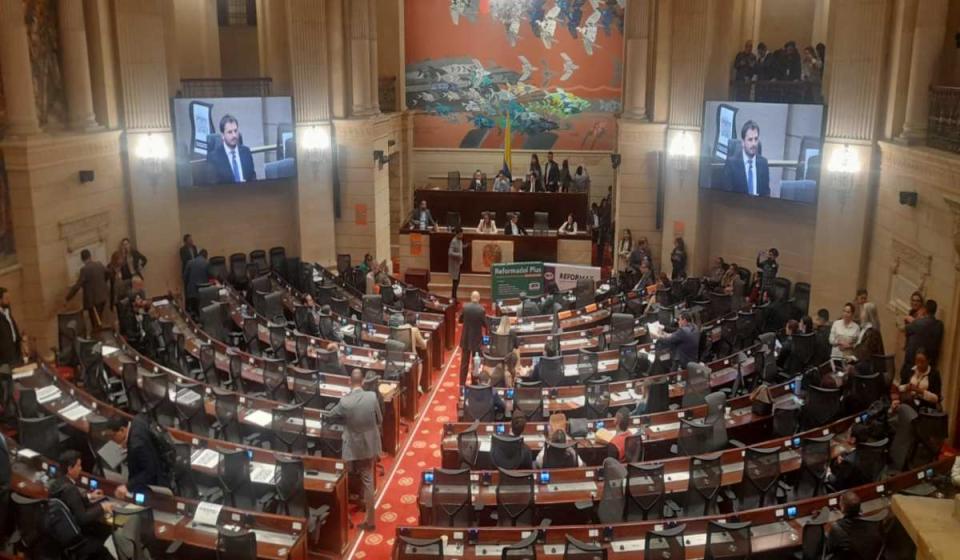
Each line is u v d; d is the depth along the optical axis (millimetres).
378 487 12492
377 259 23719
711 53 20766
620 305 18375
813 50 19266
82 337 14367
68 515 8289
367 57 22750
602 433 11328
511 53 29000
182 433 10773
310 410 12289
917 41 14859
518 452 10391
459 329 20750
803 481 10133
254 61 25609
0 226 15023
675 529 8250
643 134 22250
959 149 13453
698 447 10953
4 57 14977
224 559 8188
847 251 17188
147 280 19297
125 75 18281
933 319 12898
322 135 22359
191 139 19672
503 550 7934
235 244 22156
